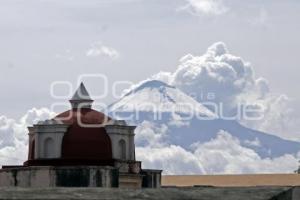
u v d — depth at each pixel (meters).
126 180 70.06
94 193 19.78
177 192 20.58
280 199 20.94
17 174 67.44
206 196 20.39
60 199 18.95
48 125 70.06
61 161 69.19
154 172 72.81
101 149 69.81
